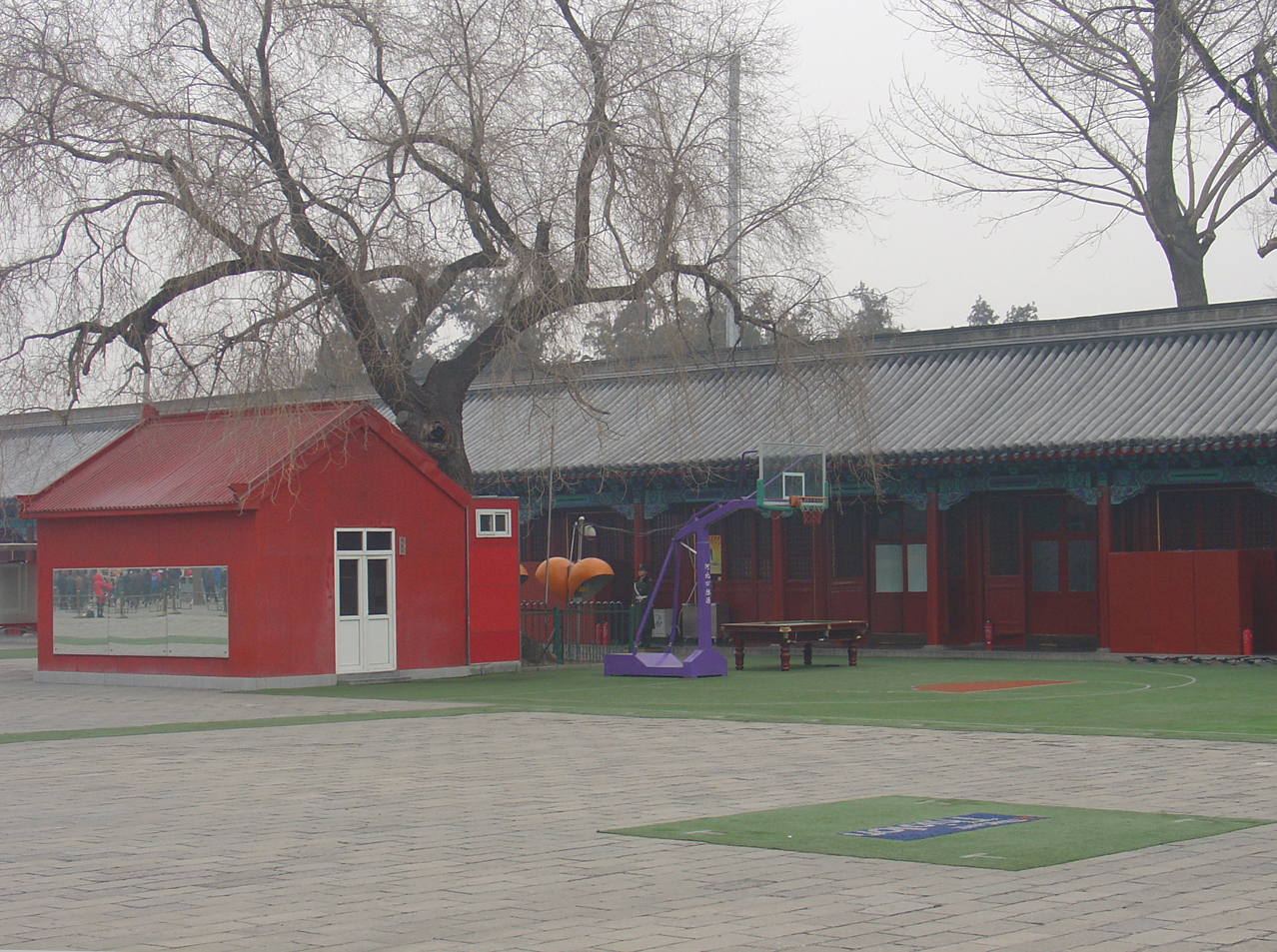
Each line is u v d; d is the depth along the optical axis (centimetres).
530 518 3984
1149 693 2117
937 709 1881
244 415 2414
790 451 2845
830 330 2897
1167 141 4075
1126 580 3012
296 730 1644
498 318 2684
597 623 3766
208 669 2400
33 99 2403
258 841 897
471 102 2439
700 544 2675
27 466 4825
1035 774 1176
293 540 2397
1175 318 3422
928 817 945
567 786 1138
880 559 3722
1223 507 3212
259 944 623
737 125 2703
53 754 1417
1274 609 2983
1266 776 1151
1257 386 3092
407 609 2569
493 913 677
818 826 913
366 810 1022
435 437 2788
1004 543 3522
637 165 2547
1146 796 1042
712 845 853
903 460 3266
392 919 668
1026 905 673
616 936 625
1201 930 620
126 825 970
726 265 2761
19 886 762
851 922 643
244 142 2391
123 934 646
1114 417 3158
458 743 1487
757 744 1442
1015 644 3481
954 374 3609
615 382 4147
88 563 2583
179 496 2419
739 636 2897
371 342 2495
